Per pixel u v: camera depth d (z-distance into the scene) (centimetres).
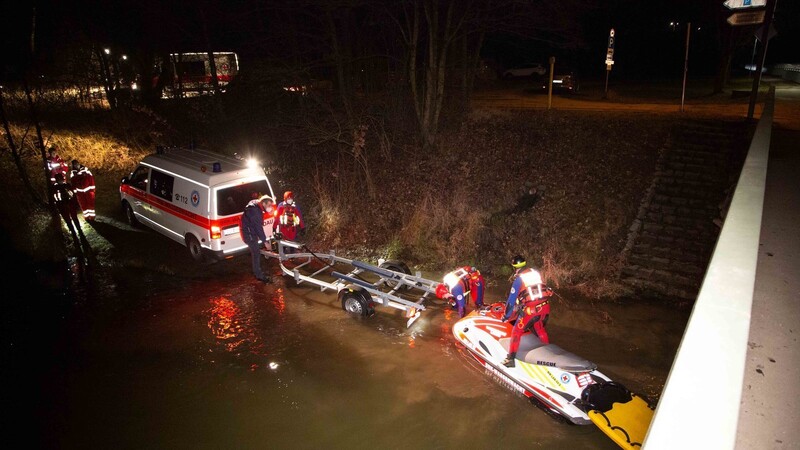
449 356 662
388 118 1461
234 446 514
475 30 1351
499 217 1071
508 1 1255
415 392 590
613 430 484
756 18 1222
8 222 1084
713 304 199
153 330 744
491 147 1362
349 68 1434
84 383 625
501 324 644
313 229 1154
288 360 660
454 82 1648
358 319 767
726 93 2111
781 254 420
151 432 538
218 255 931
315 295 855
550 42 1343
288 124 1372
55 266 975
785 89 2197
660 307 782
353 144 1291
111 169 1577
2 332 748
